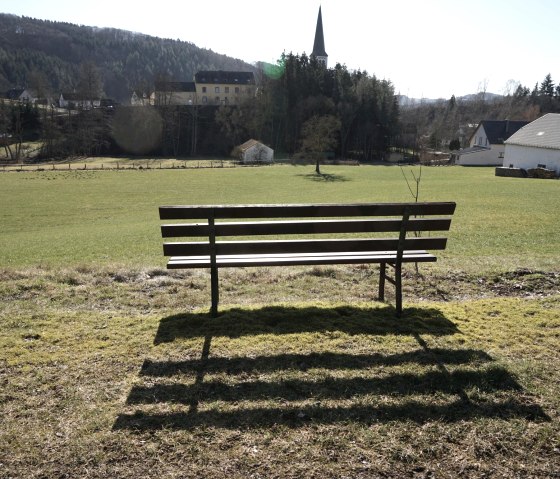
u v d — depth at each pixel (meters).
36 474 3.00
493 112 140.25
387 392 3.95
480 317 5.60
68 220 33.09
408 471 3.07
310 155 70.25
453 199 31.31
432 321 5.44
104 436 3.35
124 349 4.68
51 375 4.17
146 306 6.22
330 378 4.14
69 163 84.44
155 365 4.37
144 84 127.25
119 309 6.09
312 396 3.88
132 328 5.21
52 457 3.15
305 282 7.38
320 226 5.59
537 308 5.88
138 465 3.08
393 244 5.80
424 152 98.12
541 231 16.59
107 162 88.00
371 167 77.81
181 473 3.01
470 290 7.16
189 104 123.62
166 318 5.50
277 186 53.06
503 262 9.49
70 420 3.53
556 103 132.50
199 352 4.62
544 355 4.62
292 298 6.62
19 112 101.06
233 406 3.73
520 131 63.62
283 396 3.87
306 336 4.98
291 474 3.01
